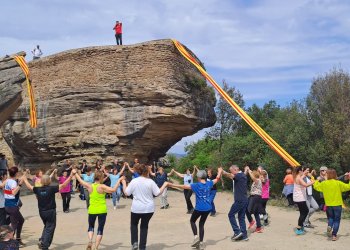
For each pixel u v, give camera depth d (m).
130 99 23.45
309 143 22.61
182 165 39.47
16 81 15.65
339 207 10.75
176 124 23.84
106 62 23.92
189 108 23.62
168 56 23.02
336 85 23.48
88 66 24.33
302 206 11.40
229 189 29.58
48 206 9.25
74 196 22.67
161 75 22.81
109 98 23.69
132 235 8.62
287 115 25.27
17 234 10.33
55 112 25.17
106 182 19.28
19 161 29.08
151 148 25.42
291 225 13.29
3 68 15.57
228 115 36.59
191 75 24.77
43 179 9.27
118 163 23.64
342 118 21.17
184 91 23.83
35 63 26.36
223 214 16.16
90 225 9.37
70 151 24.58
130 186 8.68
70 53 24.92
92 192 9.40
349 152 20.12
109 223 14.08
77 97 24.44
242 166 28.14
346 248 9.75
